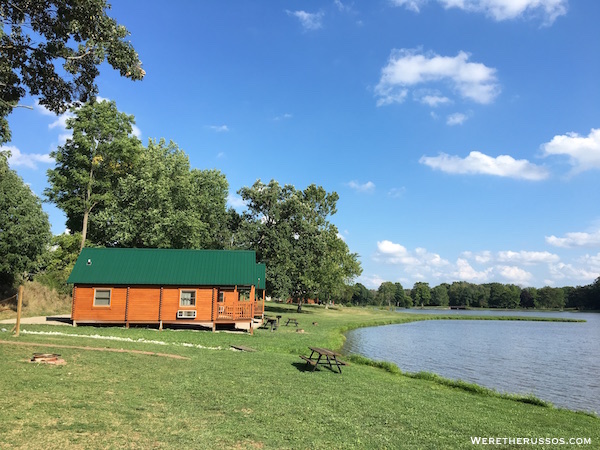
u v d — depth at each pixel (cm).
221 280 2994
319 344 2684
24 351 1472
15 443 672
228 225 6156
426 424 1064
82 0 1397
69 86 1653
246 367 1616
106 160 4809
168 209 4431
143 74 1644
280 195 6144
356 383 1537
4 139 1731
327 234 7606
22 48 1504
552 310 18888
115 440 732
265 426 905
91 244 4728
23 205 3362
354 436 901
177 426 848
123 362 1465
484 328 6681
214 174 6119
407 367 2611
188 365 1539
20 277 3741
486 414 1298
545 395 2033
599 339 5088
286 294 5678
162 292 2942
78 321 2809
